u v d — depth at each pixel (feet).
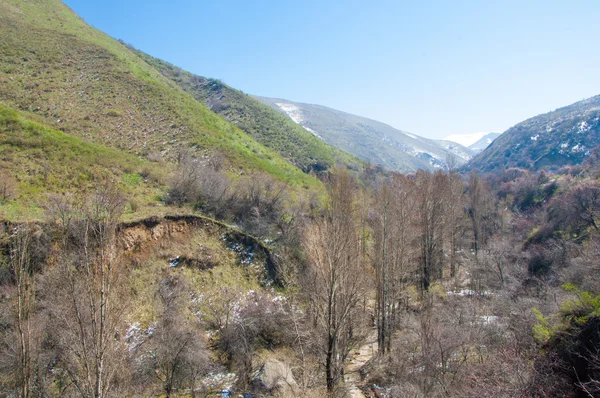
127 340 60.64
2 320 43.60
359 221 95.81
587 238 109.60
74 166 92.84
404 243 89.66
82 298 32.35
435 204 110.93
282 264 88.99
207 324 71.20
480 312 73.36
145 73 198.39
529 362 43.06
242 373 59.00
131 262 75.25
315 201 114.73
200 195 102.06
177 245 84.48
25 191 76.89
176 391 54.54
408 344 67.26
